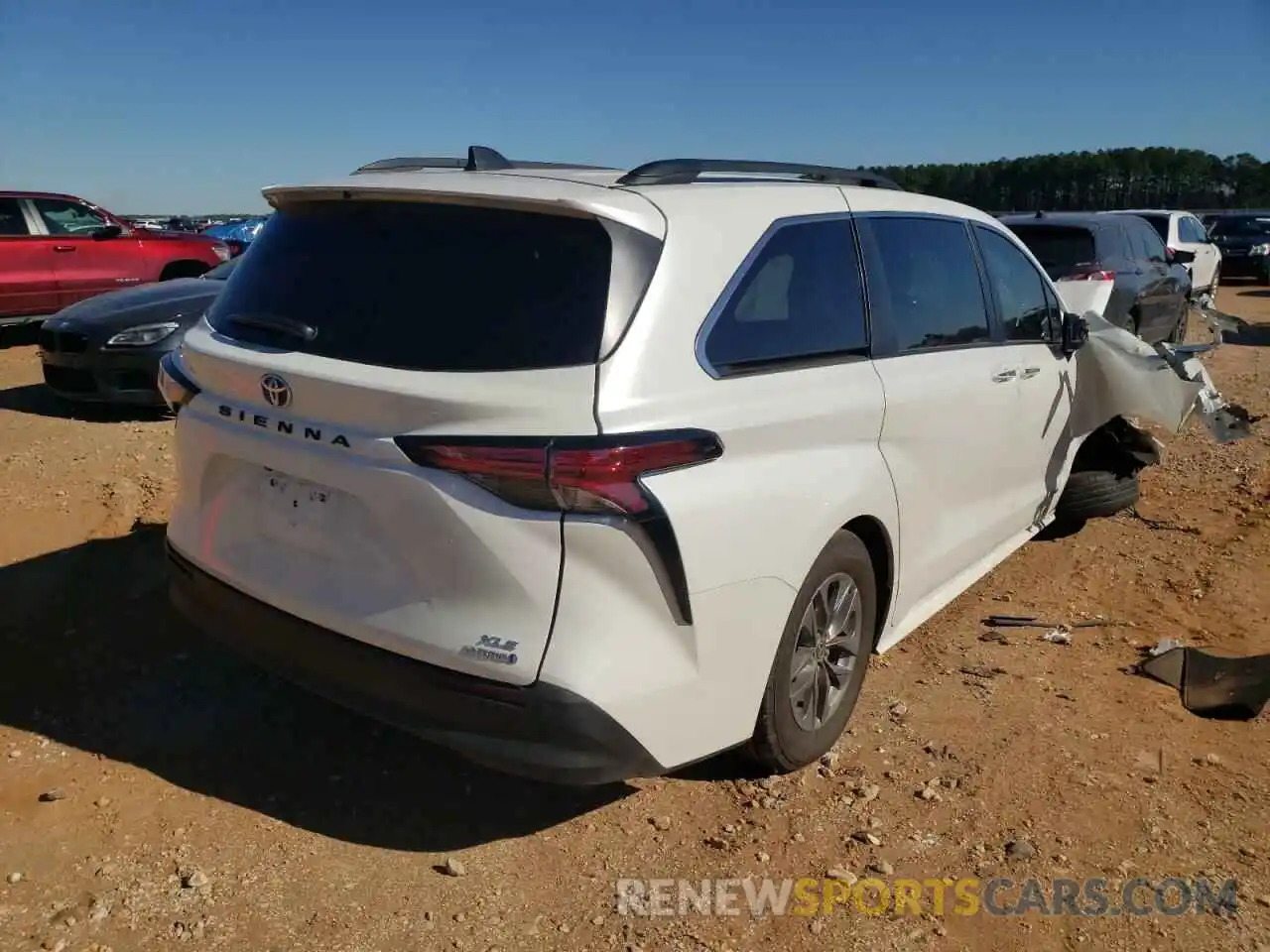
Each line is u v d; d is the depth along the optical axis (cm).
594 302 269
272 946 266
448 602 267
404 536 270
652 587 268
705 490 277
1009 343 461
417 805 327
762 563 295
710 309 292
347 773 342
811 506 312
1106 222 1050
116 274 1184
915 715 388
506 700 261
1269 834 322
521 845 309
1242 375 1155
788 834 317
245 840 307
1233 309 1862
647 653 269
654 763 278
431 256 287
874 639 380
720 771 348
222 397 312
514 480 256
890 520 362
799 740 335
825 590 335
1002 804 334
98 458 664
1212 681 413
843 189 377
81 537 528
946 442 396
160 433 742
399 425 268
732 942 273
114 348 758
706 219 302
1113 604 502
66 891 283
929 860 307
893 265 381
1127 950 274
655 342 274
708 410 282
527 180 299
